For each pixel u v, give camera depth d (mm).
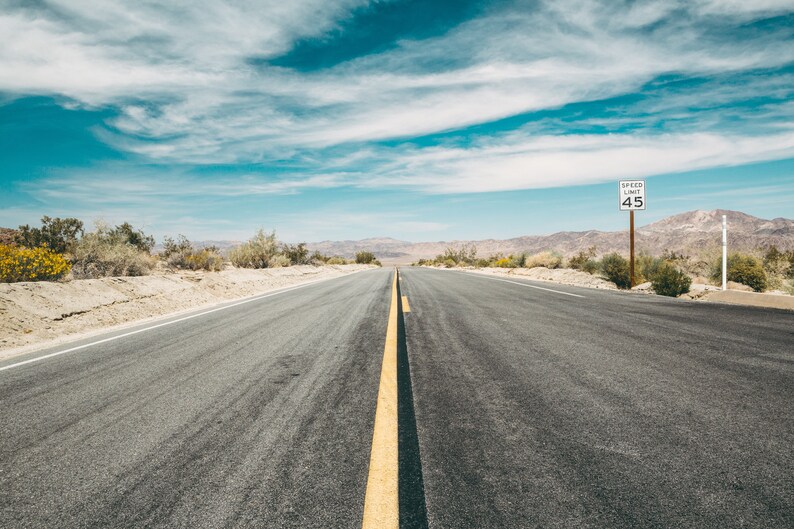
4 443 2822
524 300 10211
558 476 2166
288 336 6242
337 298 11648
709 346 5168
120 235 17156
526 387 3629
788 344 5234
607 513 1851
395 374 4062
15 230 22953
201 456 2506
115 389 3949
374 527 1770
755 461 2303
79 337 7074
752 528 1741
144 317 9891
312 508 1932
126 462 2475
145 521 1896
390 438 2648
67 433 2947
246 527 1812
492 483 2105
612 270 16094
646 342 5430
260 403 3389
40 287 9398
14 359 5523
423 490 2055
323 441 2639
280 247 31547
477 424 2850
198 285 14195
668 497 1969
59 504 2066
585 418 2932
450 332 6254
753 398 3305
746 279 13547
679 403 3205
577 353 4867
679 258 19594
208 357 5098
